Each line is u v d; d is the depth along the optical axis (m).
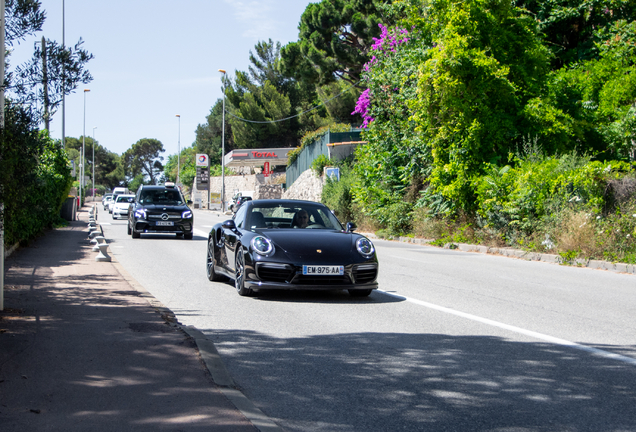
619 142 21.09
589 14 26.19
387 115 25.88
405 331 6.62
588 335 6.51
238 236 9.24
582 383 4.73
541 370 5.10
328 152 40.47
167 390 4.23
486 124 19.17
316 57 42.34
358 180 28.31
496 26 19.92
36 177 6.52
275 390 4.54
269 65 72.88
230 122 73.31
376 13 40.16
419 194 23.84
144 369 4.71
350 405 4.22
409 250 18.50
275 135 70.44
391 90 25.59
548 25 26.11
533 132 19.64
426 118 20.55
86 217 39.72
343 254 8.55
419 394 4.46
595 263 14.23
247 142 70.06
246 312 7.68
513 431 3.76
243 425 3.59
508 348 5.86
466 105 19.20
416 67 22.47
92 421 3.62
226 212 53.91
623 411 4.11
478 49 19.48
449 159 20.39
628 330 6.82
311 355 5.55
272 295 9.09
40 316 6.67
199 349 5.38
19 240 14.50
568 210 16.08
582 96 22.16
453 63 18.78
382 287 10.20
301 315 7.52
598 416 4.02
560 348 5.88
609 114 21.67
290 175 53.50
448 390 4.56
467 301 8.77
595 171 16.39
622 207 15.39
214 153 88.06
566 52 26.77
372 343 6.04
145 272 11.89
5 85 6.02
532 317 7.56
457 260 15.44
